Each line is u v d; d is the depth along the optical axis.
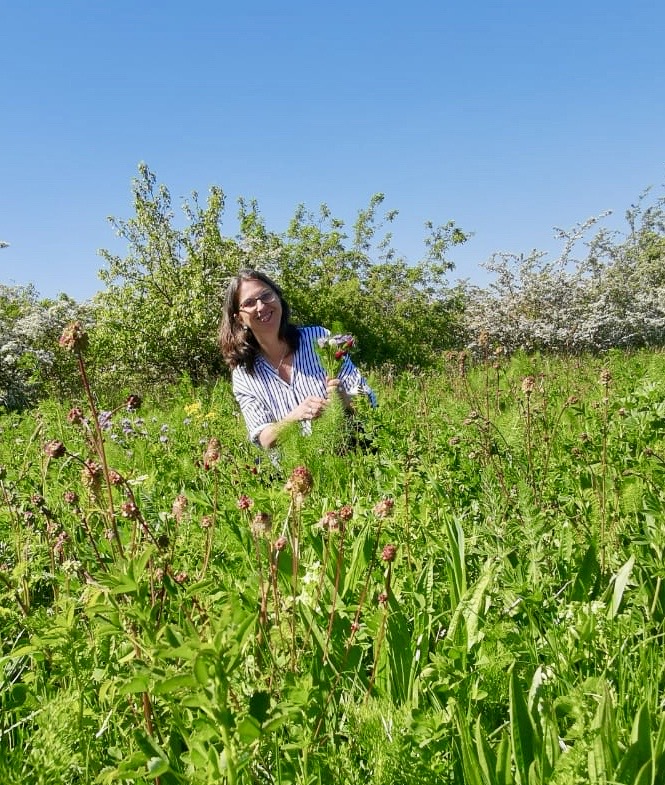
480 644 2.09
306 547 2.88
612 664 1.96
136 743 1.67
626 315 25.59
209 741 1.46
